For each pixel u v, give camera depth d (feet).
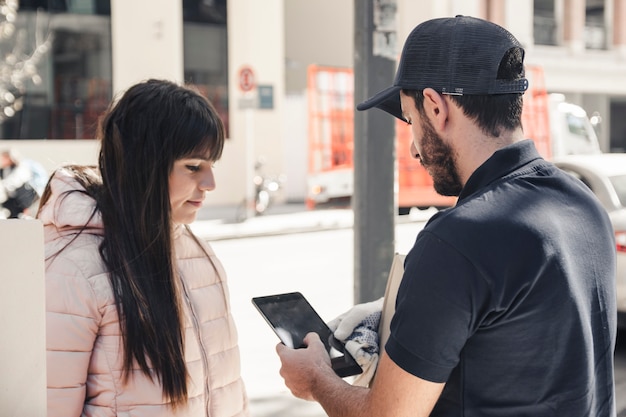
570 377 5.13
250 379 18.69
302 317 6.52
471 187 5.41
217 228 51.01
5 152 42.52
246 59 65.92
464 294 4.90
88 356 6.08
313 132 58.34
